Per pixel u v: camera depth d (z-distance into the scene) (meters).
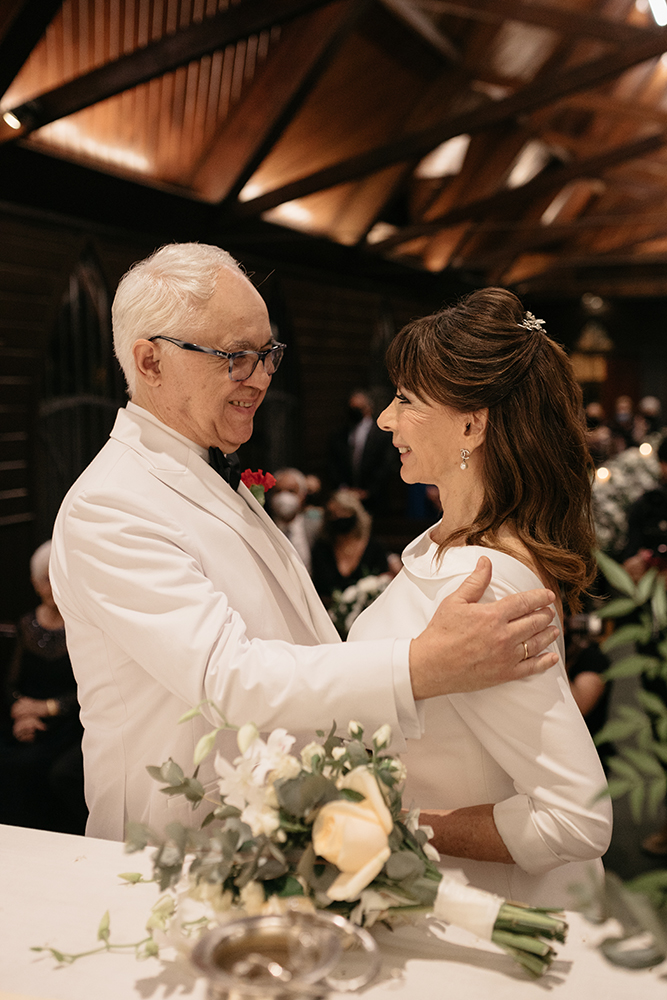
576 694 2.84
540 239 12.77
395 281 12.23
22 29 4.79
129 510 1.21
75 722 3.11
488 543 1.17
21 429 6.23
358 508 4.30
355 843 0.81
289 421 9.98
